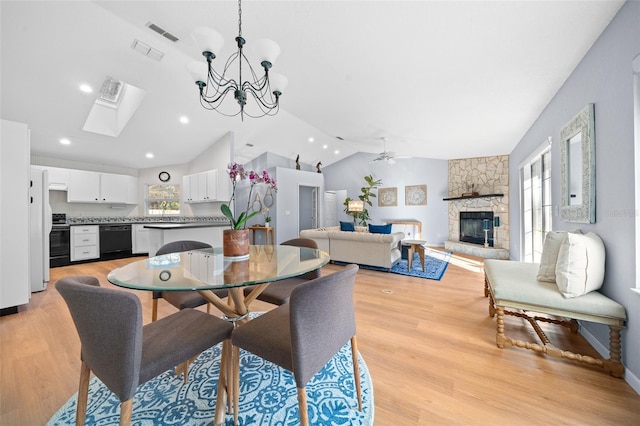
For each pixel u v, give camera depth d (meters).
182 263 1.60
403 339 2.00
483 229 6.38
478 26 1.73
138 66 3.12
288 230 6.61
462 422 1.21
